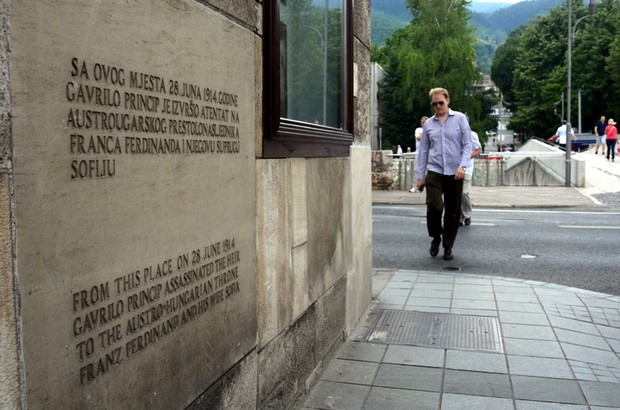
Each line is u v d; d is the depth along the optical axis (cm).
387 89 7431
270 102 311
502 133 11806
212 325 258
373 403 366
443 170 780
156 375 216
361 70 534
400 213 1384
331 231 434
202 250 247
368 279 565
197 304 244
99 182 184
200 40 243
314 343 397
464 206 1142
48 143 165
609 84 7275
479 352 451
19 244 156
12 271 154
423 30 6875
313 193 391
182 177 230
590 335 492
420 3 6912
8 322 153
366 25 548
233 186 276
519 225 1159
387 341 475
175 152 225
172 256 224
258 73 305
